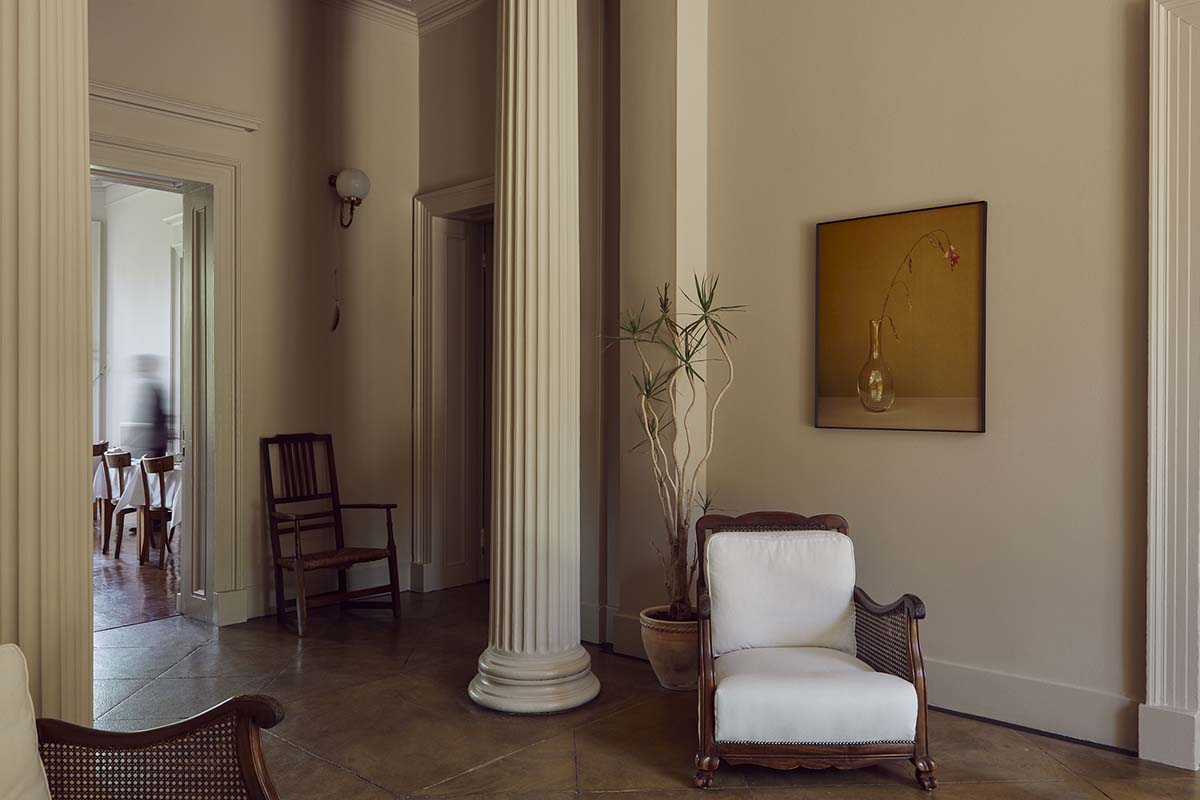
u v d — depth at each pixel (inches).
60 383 91.0
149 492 280.8
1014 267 141.8
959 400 147.1
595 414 193.8
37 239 89.5
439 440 241.9
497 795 118.8
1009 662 142.5
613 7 191.9
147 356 352.5
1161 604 126.6
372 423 233.8
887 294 155.2
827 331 162.6
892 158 155.6
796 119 167.9
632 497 182.7
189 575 212.2
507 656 153.3
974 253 145.2
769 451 172.4
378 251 234.8
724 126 178.4
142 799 75.3
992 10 144.1
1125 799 115.5
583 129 195.6
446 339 243.9
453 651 184.5
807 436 167.0
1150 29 127.0
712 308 179.3
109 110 186.4
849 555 138.4
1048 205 138.6
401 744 136.1
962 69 147.3
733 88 177.0
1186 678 125.1
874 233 156.6
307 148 221.0
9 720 69.1
